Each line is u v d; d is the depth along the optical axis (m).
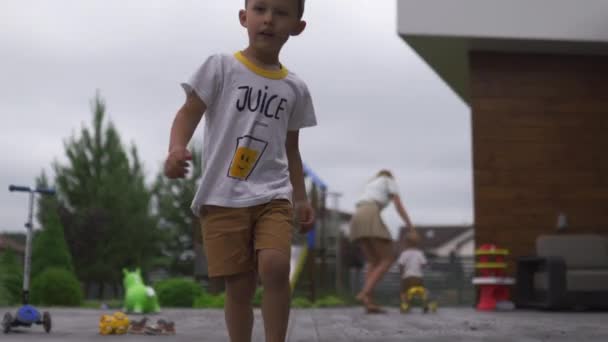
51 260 11.66
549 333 4.67
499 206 9.91
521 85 10.05
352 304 15.41
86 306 11.16
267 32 2.40
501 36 9.52
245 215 2.34
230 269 2.35
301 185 2.62
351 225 8.11
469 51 10.09
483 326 5.33
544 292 8.50
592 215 9.90
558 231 9.83
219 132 2.40
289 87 2.49
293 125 2.56
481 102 10.02
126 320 4.59
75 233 24.98
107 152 27.23
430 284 15.88
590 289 8.32
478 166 9.95
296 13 2.44
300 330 4.87
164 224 28.77
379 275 7.95
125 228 26.56
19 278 10.22
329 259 18.28
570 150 9.98
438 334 4.57
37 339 4.06
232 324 2.42
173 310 8.83
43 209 24.12
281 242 2.28
